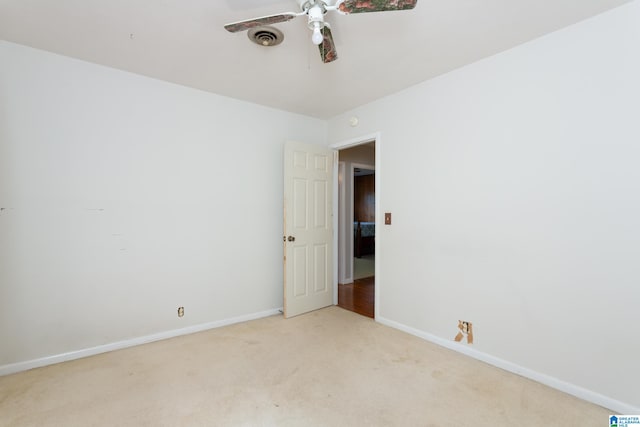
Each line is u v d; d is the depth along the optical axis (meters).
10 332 2.24
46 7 1.81
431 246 2.80
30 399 1.91
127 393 1.98
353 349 2.63
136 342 2.71
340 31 2.04
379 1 1.44
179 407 1.84
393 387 2.06
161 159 2.83
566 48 2.02
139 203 2.73
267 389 2.03
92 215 2.53
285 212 3.40
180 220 2.93
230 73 2.68
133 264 2.70
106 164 2.58
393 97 3.14
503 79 2.32
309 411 1.81
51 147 2.37
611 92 1.85
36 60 2.31
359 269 6.29
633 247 1.78
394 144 3.14
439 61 2.47
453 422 1.72
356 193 9.74
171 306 2.89
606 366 1.86
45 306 2.35
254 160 3.41
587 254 1.94
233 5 1.78
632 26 1.78
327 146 4.02
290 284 3.45
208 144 3.10
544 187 2.12
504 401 1.91
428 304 2.83
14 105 2.25
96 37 2.14
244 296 3.33
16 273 2.26
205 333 2.98
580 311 1.96
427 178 2.83
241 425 1.69
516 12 1.85
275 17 1.57
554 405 1.87
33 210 2.31
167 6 1.79
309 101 3.36
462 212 2.57
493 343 2.37
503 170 2.32
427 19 1.91
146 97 2.75
